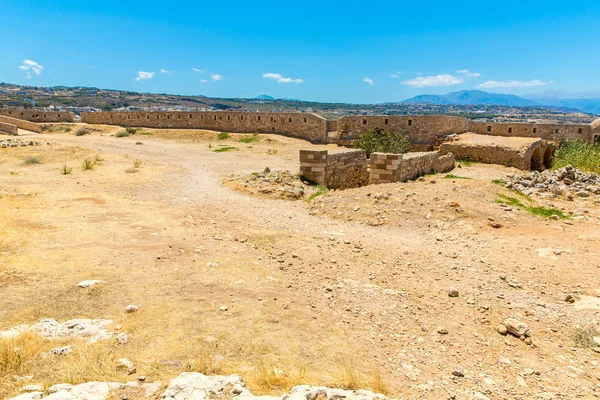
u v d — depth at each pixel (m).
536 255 9.23
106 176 19.28
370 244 10.12
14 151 24.75
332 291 7.13
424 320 6.27
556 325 6.19
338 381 4.48
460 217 12.03
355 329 5.84
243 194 16.17
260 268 7.99
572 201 14.66
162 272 7.49
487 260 8.94
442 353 5.39
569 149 30.28
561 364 5.23
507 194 14.70
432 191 13.98
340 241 10.30
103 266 7.62
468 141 33.16
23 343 4.81
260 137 38.41
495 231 11.09
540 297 7.16
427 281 7.81
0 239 8.84
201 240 9.76
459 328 6.08
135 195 15.56
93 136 40.41
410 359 5.20
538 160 32.47
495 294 7.24
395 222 11.88
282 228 11.40
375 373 4.68
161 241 9.51
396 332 5.86
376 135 34.12
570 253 9.27
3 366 4.37
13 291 6.36
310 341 5.36
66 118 50.41
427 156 21.14
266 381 4.35
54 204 13.02
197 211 13.22
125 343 5.05
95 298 6.29
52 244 8.87
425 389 4.55
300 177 18.19
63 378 4.27
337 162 18.91
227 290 6.81
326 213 13.27
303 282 7.47
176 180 19.03
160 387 4.18
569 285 7.61
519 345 5.67
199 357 4.81
